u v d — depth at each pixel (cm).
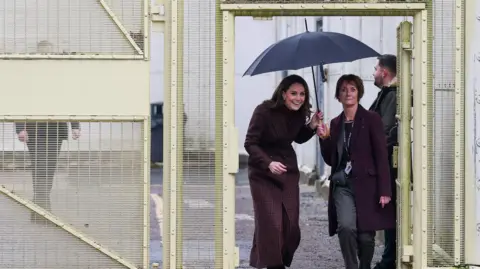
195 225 751
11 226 745
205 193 750
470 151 755
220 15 744
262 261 799
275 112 809
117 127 745
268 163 792
